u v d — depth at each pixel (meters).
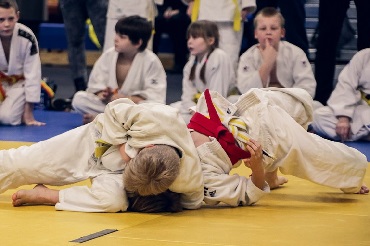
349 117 12.82
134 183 6.95
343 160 7.86
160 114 7.09
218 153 7.52
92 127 7.64
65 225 6.61
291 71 13.25
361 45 14.30
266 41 12.99
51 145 7.50
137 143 7.08
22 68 13.73
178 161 6.95
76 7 15.57
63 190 7.39
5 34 13.38
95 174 7.45
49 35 23.59
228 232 6.52
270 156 7.65
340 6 14.48
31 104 13.81
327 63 14.75
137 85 13.32
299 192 8.44
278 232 6.57
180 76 21.97
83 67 16.02
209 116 7.70
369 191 8.44
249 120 7.76
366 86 12.83
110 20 14.77
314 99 14.77
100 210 7.13
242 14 14.10
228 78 13.20
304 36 15.04
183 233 6.44
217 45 13.27
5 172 7.43
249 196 7.56
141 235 6.33
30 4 24.67
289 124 7.76
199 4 14.16
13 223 6.66
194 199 7.36
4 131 12.95
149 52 13.41
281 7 14.85
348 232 6.63
